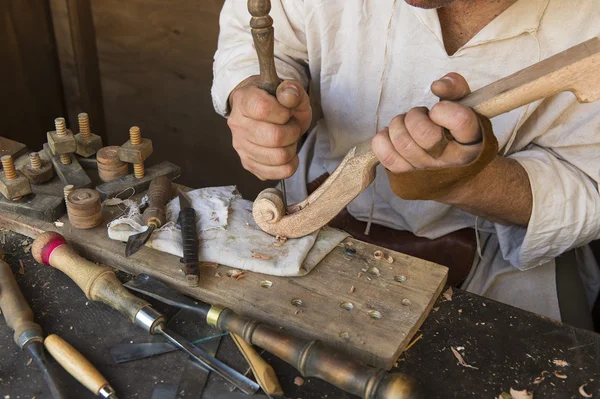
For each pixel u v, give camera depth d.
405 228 1.40
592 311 1.67
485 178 1.11
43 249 0.98
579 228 1.19
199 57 2.26
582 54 0.73
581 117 1.20
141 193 1.22
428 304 0.92
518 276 1.35
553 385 0.82
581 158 1.22
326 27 1.29
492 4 1.16
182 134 2.48
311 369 0.78
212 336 0.88
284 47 1.38
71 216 1.06
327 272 0.99
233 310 0.92
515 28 1.16
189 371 0.83
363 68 1.30
